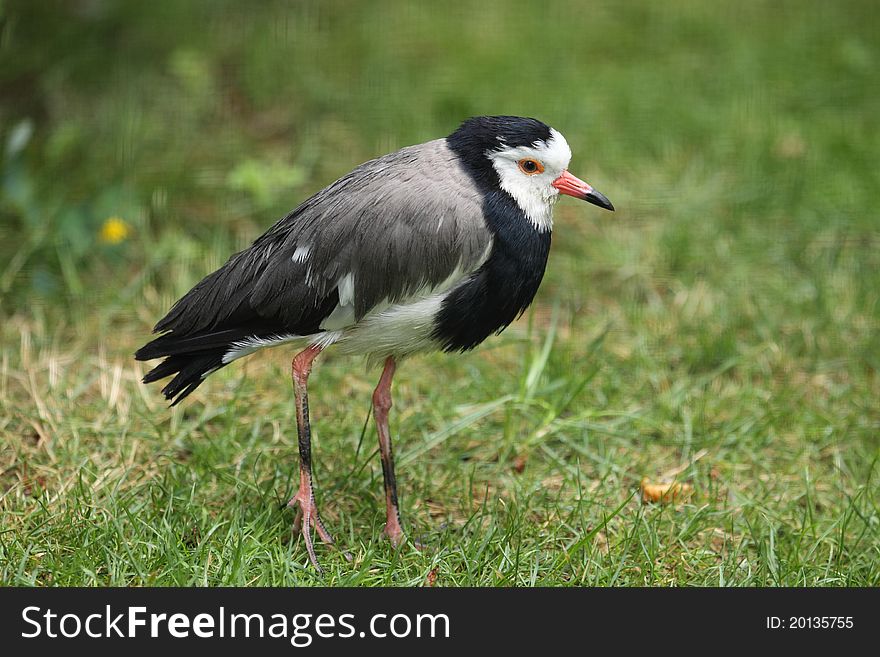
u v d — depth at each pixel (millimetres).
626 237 13922
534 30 17531
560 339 12297
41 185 13711
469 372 11672
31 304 12242
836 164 15055
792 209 14391
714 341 12062
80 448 10031
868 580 8875
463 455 10523
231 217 13875
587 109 15805
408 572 8695
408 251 8516
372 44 16859
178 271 12867
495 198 8734
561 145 8828
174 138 14945
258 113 15711
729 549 9328
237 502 9383
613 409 11242
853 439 10875
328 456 10328
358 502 9734
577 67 16766
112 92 15430
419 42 17078
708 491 10109
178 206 13984
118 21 16344
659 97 16172
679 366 12023
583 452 10500
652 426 10953
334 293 8594
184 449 10297
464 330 8898
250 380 11328
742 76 16734
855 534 9516
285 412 10875
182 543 8680
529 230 8820
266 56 16312
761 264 13484
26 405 10648
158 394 10992
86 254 13023
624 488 10211
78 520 8961
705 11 18312
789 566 8883
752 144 15367
